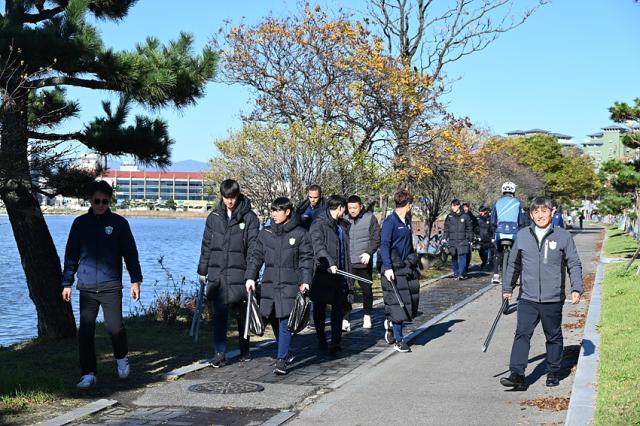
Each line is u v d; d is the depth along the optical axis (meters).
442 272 23.58
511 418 6.61
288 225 8.80
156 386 8.04
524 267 7.84
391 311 10.12
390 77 20.92
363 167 18.64
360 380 8.37
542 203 7.81
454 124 22.20
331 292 10.01
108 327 8.16
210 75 10.69
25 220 11.04
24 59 9.56
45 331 11.23
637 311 11.58
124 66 10.14
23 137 9.75
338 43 21.06
